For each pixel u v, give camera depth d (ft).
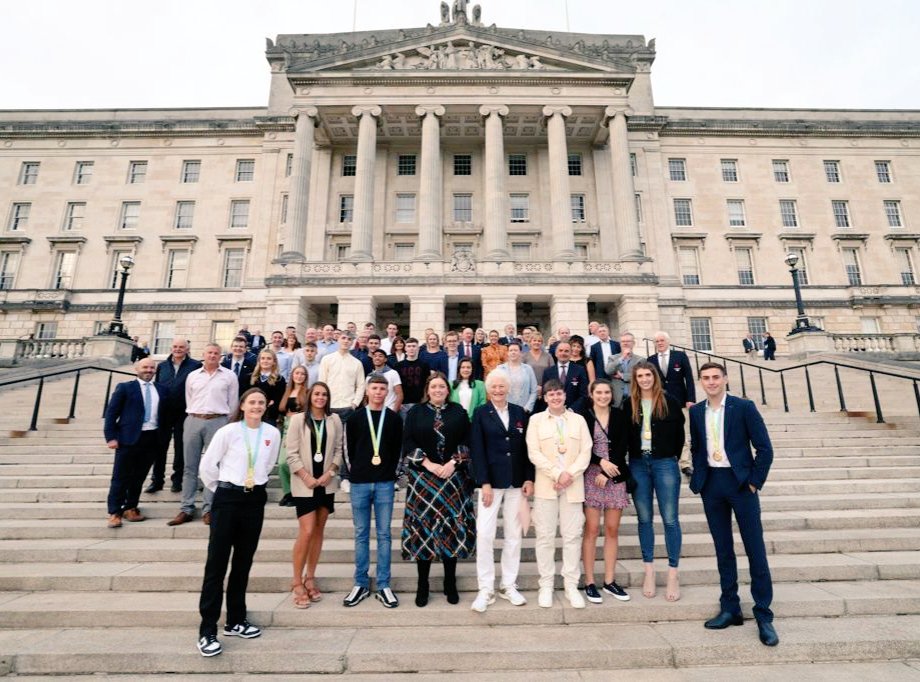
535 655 13.88
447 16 107.55
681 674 13.47
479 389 23.15
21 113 123.34
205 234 112.98
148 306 105.81
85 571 18.26
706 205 115.75
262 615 15.71
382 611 15.87
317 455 17.15
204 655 13.73
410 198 109.40
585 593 17.30
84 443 31.40
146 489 25.07
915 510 23.56
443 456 17.28
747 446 15.80
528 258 106.32
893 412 41.70
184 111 123.75
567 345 25.84
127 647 14.21
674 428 17.47
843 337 72.43
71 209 116.67
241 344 28.48
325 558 19.84
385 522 16.98
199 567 18.78
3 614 15.65
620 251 93.35
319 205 106.93
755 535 15.11
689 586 18.02
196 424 22.67
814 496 24.99
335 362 25.13
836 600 16.21
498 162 94.53
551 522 16.80
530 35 124.16
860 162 120.06
